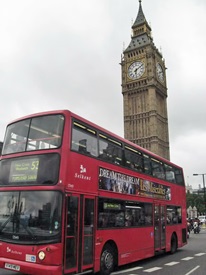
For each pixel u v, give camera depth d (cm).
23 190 951
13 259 905
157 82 10956
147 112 10531
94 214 1056
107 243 1134
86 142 1073
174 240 1809
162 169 1738
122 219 1238
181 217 1952
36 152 980
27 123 1053
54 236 870
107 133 1230
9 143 1070
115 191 1209
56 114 1013
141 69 10875
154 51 11069
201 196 11956
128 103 10962
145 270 1227
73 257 923
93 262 1020
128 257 1249
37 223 896
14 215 938
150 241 1462
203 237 3291
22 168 985
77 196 973
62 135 969
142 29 11525
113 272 1177
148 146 10256
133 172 1386
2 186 1002
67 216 915
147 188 1503
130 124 10775
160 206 1630
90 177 1059
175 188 1905
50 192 909
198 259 1556
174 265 1362
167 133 11269
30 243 885
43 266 850
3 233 943
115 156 1259
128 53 11269
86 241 998
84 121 1085
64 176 924
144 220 1429
